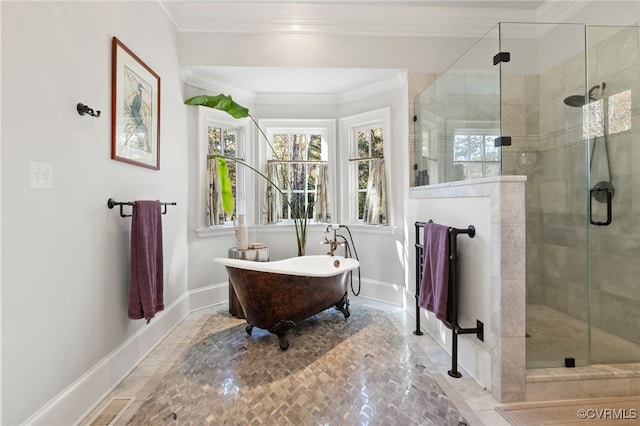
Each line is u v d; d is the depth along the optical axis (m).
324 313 3.05
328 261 3.23
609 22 2.54
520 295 1.63
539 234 2.74
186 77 3.07
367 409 1.58
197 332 2.60
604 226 2.32
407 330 2.63
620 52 2.25
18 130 1.21
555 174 2.67
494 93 2.09
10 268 1.18
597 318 2.35
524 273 1.63
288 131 3.83
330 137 3.78
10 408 1.18
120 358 1.88
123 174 1.96
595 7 2.62
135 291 1.89
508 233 1.63
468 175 2.30
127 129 1.98
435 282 2.06
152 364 2.07
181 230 2.93
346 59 3.08
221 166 3.22
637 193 2.17
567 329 2.21
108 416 1.55
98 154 1.71
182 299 2.92
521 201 1.63
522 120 2.91
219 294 3.38
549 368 1.72
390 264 3.37
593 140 2.40
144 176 2.24
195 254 3.16
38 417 1.29
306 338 2.47
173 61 2.79
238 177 3.68
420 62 3.10
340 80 3.37
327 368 2.00
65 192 1.46
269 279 2.28
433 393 1.72
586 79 2.45
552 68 2.78
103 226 1.75
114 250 1.86
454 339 1.89
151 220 2.02
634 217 2.18
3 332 1.15
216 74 3.18
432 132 2.79
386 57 3.09
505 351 1.63
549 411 1.57
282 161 3.78
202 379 1.88
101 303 1.73
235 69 3.07
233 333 2.58
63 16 1.44
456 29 3.09
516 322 1.63
